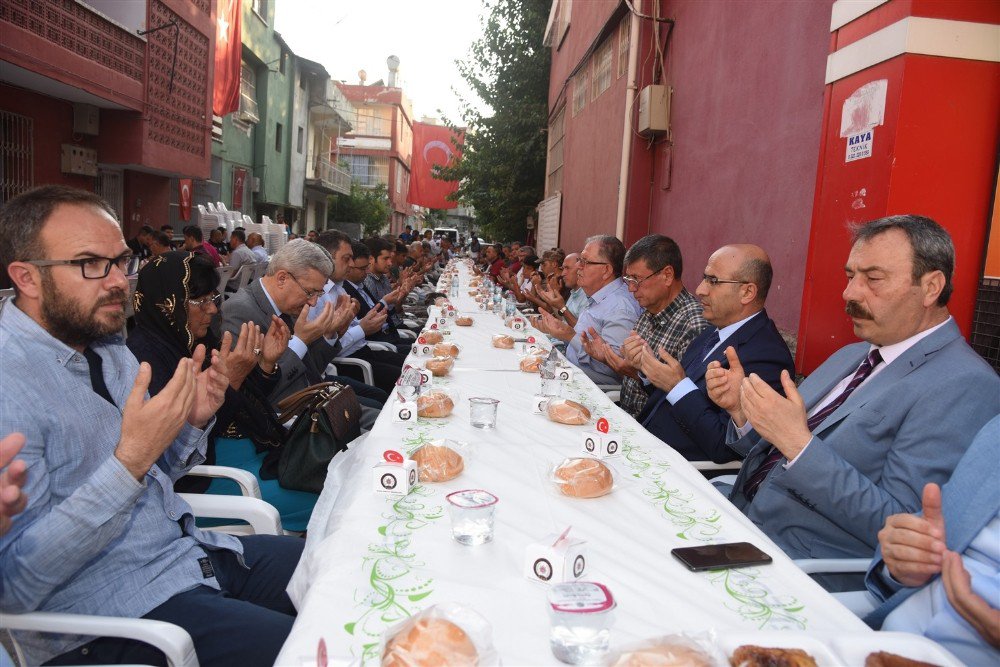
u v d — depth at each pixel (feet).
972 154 9.96
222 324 11.80
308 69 79.66
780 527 7.19
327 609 4.10
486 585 4.44
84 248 5.26
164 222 42.60
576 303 22.61
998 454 4.94
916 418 6.42
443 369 11.59
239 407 9.52
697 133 20.59
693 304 12.60
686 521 5.70
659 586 4.54
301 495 9.33
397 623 3.96
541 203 57.93
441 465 6.38
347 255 17.04
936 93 9.83
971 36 9.76
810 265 12.44
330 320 13.08
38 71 25.52
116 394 6.21
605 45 32.14
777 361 9.85
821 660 3.44
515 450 7.45
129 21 32.76
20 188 28.86
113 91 30.73
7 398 4.93
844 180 11.34
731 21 18.12
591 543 5.16
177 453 7.02
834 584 6.46
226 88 46.29
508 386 11.10
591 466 6.27
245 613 5.77
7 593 4.74
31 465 4.94
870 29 10.73
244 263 38.96
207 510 7.45
